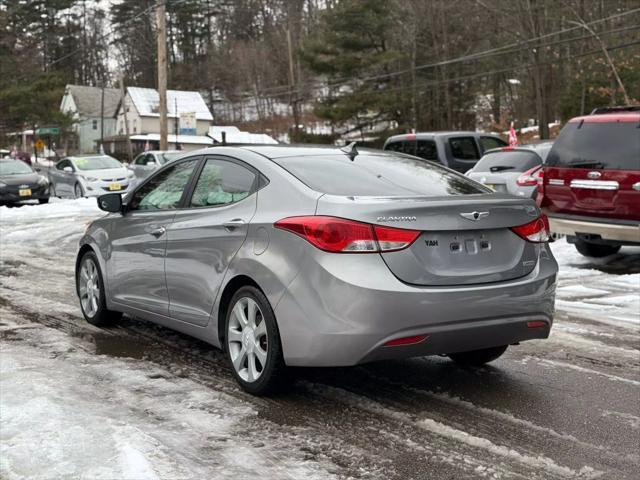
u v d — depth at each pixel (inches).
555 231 402.9
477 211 171.2
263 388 176.1
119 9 3454.7
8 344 229.1
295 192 177.2
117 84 3695.9
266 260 173.0
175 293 209.2
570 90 1508.4
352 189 179.0
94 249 253.9
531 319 176.9
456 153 657.0
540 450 148.0
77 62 3543.3
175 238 207.6
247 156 197.3
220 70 3555.6
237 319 184.7
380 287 158.9
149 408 169.8
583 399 180.7
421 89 2018.9
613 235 376.8
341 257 161.2
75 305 296.2
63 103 3565.5
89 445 142.3
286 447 147.6
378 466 139.0
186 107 3253.0
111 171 951.0
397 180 190.2
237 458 141.1
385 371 204.4
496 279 173.3
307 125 3181.6
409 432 157.2
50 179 1010.7
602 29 1417.3
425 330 162.9
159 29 1057.5
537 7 1469.0
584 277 370.0
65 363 207.0
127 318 271.4
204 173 209.9
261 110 3425.2
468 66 2005.4
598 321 269.7
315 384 191.0
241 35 3720.5
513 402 178.1
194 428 157.2
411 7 1987.0
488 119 2229.3
